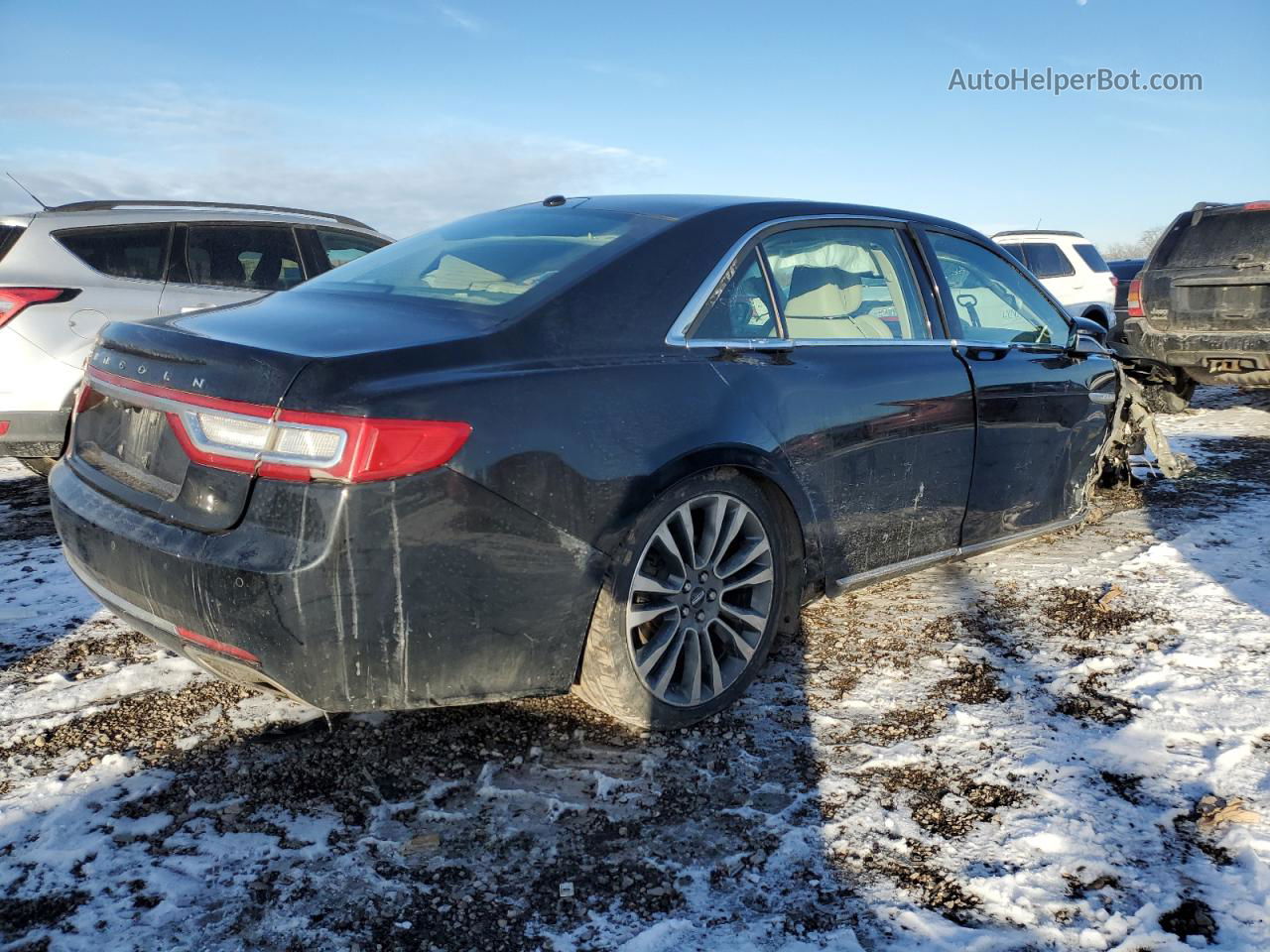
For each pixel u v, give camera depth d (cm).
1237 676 317
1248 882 212
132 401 250
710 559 277
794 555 307
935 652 340
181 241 587
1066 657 335
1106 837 229
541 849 224
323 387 214
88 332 532
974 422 359
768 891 210
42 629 350
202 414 227
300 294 304
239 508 219
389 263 319
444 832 230
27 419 514
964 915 202
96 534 246
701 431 266
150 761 259
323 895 206
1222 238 793
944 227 384
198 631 226
